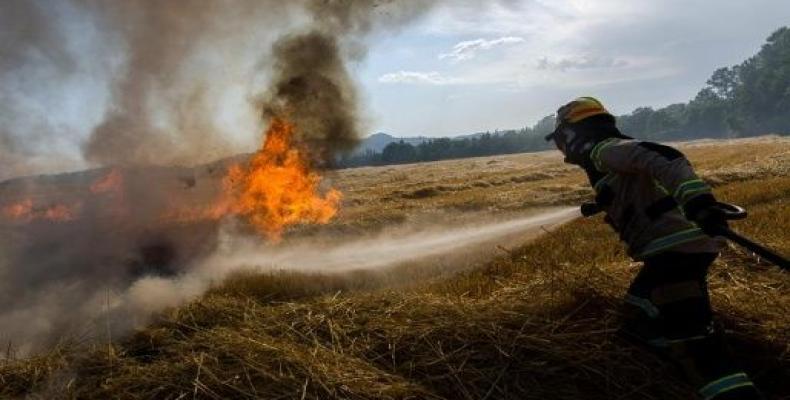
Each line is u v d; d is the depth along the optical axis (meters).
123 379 3.52
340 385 3.35
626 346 3.65
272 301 5.04
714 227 2.82
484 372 3.53
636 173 3.17
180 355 3.74
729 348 3.60
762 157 23.31
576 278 4.34
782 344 3.62
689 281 3.17
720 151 35.88
